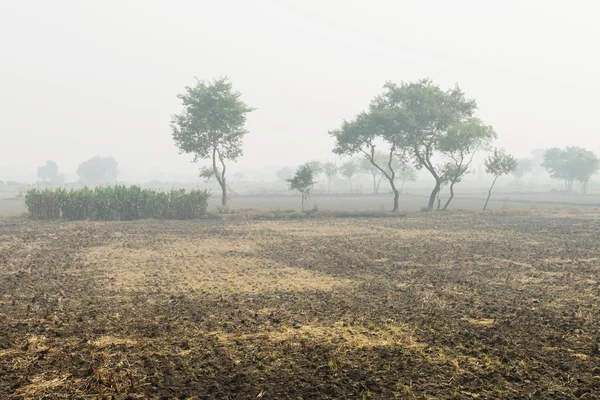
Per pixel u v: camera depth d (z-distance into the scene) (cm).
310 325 948
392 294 1241
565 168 9738
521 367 719
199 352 789
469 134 4347
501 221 3562
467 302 1150
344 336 875
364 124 4641
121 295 1216
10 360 742
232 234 2722
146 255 1916
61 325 934
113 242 2309
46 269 1580
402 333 894
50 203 3641
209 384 661
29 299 1162
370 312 1052
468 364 734
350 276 1497
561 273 1538
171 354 778
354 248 2150
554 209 4700
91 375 688
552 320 980
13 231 2767
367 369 715
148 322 965
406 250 2086
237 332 900
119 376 684
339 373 698
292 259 1838
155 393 631
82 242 2298
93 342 834
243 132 4766
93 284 1351
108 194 3722
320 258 1862
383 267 1662
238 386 654
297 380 673
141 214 3800
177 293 1245
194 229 2994
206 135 4672
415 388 646
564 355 773
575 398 614
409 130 4516
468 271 1583
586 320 971
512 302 1147
